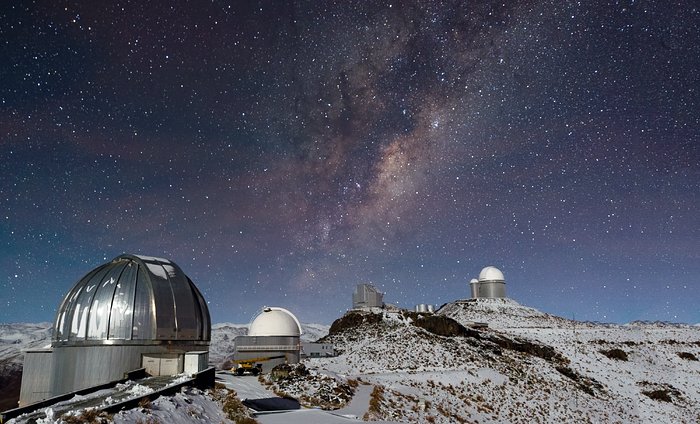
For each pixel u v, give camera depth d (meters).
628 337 74.50
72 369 19.44
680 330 80.38
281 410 21.50
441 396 38.72
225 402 17.70
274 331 43.62
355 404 28.72
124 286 20.27
